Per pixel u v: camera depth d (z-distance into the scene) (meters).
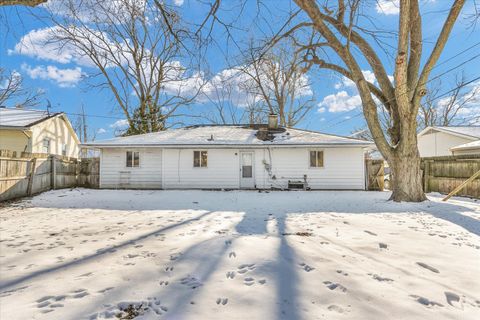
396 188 9.29
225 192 12.80
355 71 9.20
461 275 3.10
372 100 9.34
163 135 15.64
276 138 14.86
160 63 21.42
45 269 3.17
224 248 3.90
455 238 4.68
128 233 4.99
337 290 2.66
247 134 15.74
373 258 3.62
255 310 2.28
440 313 2.29
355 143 13.58
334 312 2.27
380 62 9.66
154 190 13.52
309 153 14.42
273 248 3.93
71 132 19.02
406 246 4.18
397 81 8.68
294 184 14.24
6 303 2.36
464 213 7.07
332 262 3.42
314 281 2.85
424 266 3.35
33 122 13.91
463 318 2.23
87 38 18.86
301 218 6.53
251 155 14.68
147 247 4.03
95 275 2.98
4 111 16.05
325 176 14.32
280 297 2.51
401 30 8.23
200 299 2.46
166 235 4.79
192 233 4.93
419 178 9.14
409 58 9.34
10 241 4.46
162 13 4.65
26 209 8.19
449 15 8.04
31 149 13.60
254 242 4.22
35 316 2.15
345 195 11.72
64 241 4.43
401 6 8.14
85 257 3.59
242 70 7.13
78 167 14.86
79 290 2.61
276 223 5.91
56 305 2.33
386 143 9.34
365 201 9.69
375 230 5.24
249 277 2.94
